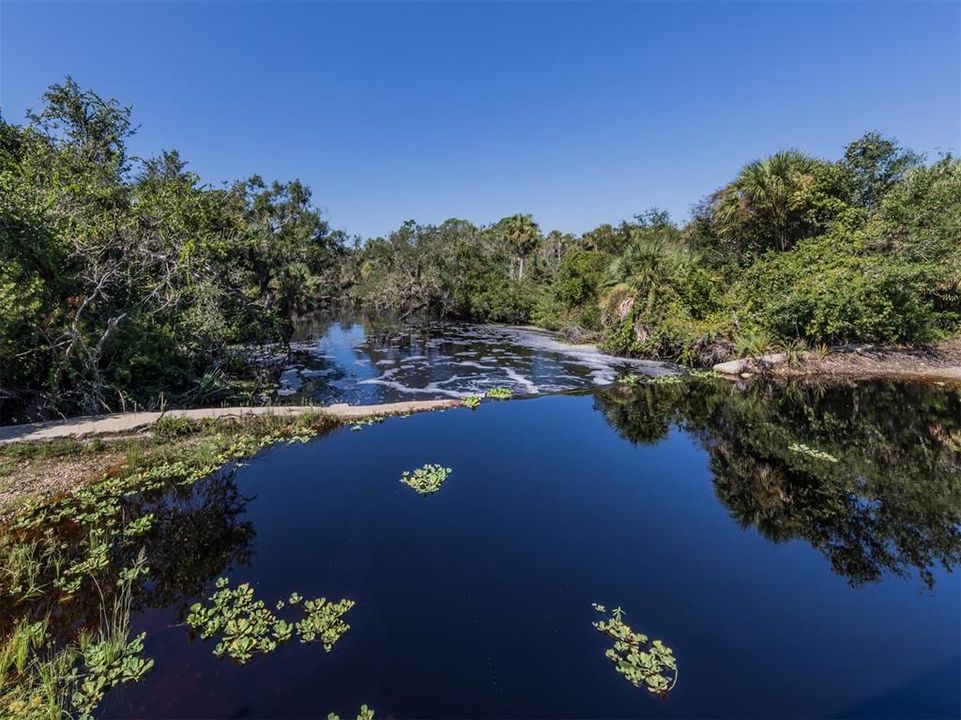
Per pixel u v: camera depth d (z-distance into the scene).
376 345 18.75
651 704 2.49
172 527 4.46
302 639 2.99
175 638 3.01
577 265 21.75
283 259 19.98
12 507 4.62
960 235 12.43
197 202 11.48
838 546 4.15
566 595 3.46
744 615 3.22
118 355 8.33
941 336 12.89
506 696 2.56
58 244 7.80
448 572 3.75
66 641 2.97
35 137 10.52
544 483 5.57
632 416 8.59
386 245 35.75
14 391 6.93
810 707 2.45
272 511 4.81
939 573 3.71
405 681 2.67
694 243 21.36
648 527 4.50
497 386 11.43
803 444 6.87
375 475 5.77
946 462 6.08
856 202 16.59
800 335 12.94
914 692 2.54
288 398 10.13
